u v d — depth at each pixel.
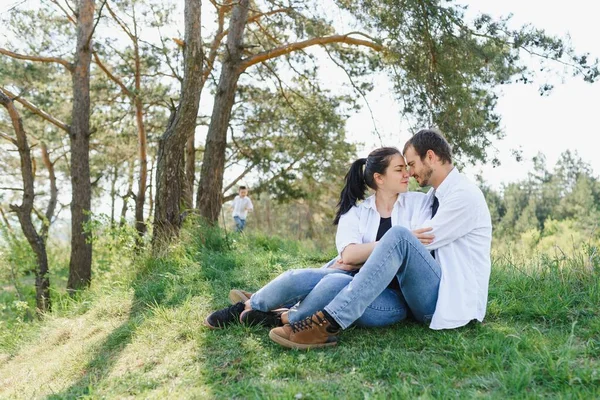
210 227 8.68
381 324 3.59
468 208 3.42
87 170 11.72
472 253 3.51
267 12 14.15
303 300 3.49
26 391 4.00
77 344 4.90
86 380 3.81
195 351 3.74
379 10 11.89
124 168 26.05
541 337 3.38
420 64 11.99
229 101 12.83
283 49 12.85
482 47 11.78
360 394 2.78
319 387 2.88
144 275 6.86
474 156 11.95
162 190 8.80
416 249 3.32
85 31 11.84
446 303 3.42
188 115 8.96
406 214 3.66
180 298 5.38
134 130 20.39
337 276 3.44
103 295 6.30
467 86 11.99
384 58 12.29
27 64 14.20
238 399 2.90
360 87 14.15
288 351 3.46
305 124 17.33
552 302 4.03
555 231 39.12
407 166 3.62
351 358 3.28
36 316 8.88
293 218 25.67
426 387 2.80
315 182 20.89
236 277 6.12
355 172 3.75
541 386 2.73
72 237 11.45
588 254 4.73
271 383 2.99
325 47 14.37
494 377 2.85
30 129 18.77
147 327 4.55
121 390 3.35
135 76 18.08
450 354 3.23
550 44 11.85
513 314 3.97
